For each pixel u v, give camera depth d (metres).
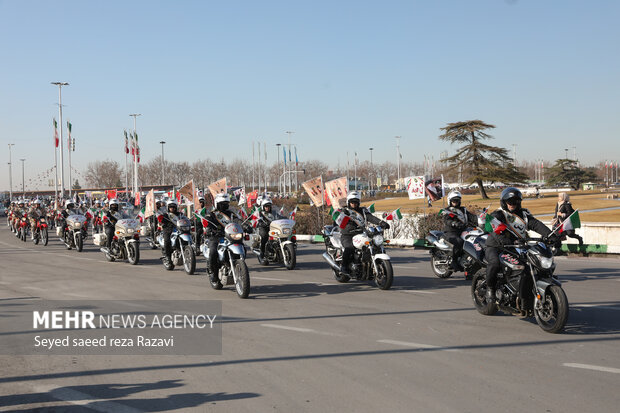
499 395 5.17
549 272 7.52
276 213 15.64
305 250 20.14
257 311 9.36
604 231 18.31
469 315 8.62
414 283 11.92
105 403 5.23
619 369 5.84
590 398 5.04
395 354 6.60
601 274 12.48
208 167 131.00
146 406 5.14
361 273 11.41
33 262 18.05
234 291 11.42
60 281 13.41
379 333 7.63
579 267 13.70
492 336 7.31
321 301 10.12
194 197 18.00
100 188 131.62
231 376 5.96
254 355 6.73
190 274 14.08
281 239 14.96
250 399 5.25
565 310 7.11
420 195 22.03
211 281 11.73
